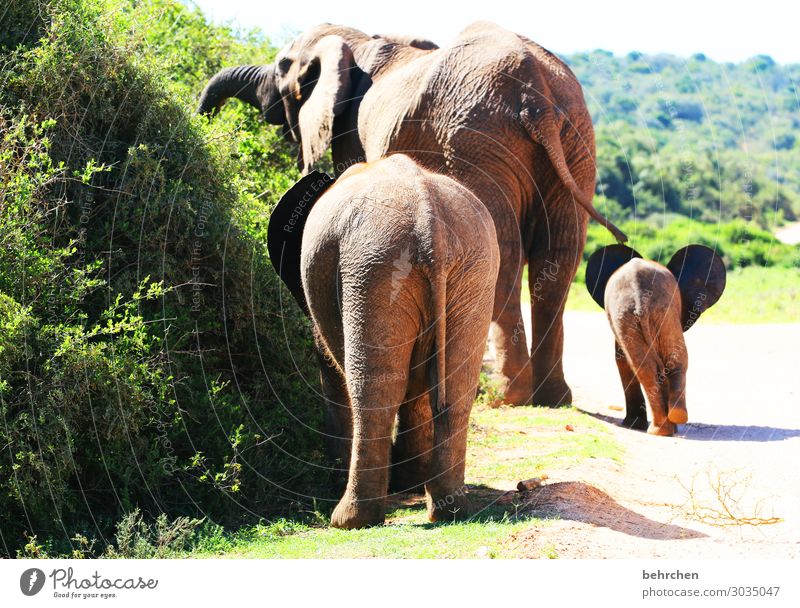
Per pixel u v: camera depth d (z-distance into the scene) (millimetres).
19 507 7863
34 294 8461
